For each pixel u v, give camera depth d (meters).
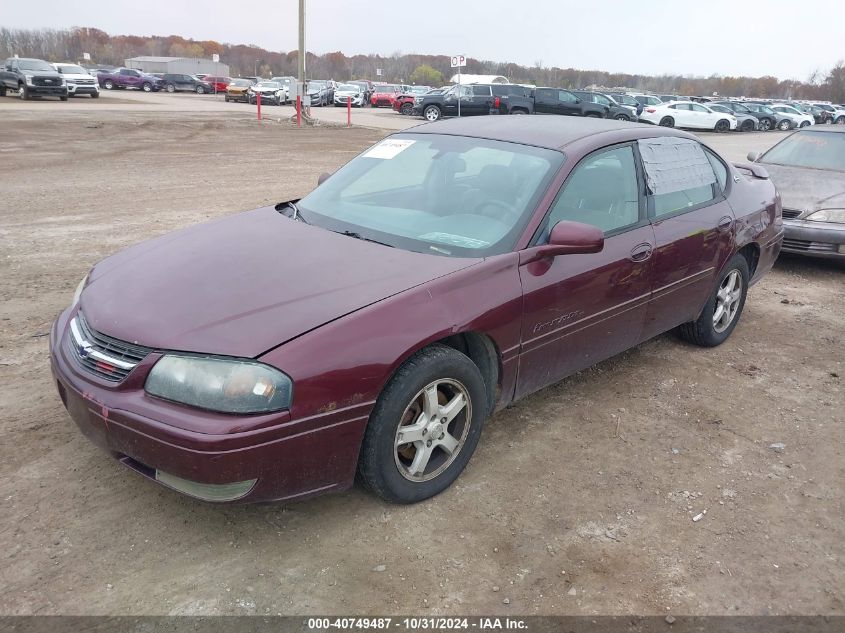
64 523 2.87
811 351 5.20
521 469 3.45
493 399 3.42
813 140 8.75
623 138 4.09
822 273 7.54
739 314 5.25
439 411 3.06
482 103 30.94
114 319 2.79
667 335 5.37
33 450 3.37
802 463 3.64
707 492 3.34
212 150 16.98
